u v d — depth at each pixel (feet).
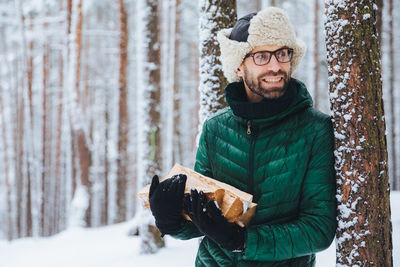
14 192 68.03
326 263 10.30
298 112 4.43
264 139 4.44
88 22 58.13
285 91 4.33
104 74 62.80
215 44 10.19
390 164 55.06
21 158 53.11
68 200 48.16
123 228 27.02
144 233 17.35
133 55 57.26
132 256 17.31
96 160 60.95
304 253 4.11
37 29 45.39
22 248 26.25
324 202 4.22
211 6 10.18
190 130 61.72
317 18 36.35
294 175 4.26
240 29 4.45
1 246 28.17
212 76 10.23
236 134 4.71
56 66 63.82
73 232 28.50
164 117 50.65
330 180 4.35
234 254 4.51
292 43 4.25
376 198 4.58
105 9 64.13
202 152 5.17
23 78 52.16
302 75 50.16
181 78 61.05
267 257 4.04
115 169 38.86
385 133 4.75
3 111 61.36
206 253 4.85
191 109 61.16
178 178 4.21
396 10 49.24
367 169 4.55
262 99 4.66
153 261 15.78
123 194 41.01
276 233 4.04
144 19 17.99
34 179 58.65
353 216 4.58
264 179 4.40
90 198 32.04
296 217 4.36
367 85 4.62
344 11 4.75
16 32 51.88
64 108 51.93
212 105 10.25
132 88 61.98
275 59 4.23
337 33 4.81
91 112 60.80
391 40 46.93
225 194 4.08
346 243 4.67
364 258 4.59
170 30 41.98
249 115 4.42
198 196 4.00
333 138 4.70
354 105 4.61
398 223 13.89
